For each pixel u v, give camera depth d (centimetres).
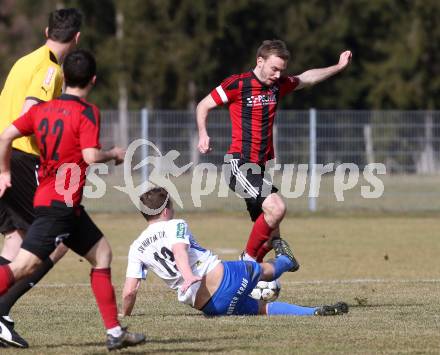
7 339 2423
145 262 2930
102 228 7106
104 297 2303
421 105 15850
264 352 2372
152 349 2416
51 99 2556
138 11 15400
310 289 3838
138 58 15450
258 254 3278
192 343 2505
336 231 6838
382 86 15838
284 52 3272
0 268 2270
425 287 3900
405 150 8594
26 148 2548
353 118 8519
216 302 2948
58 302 3466
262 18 15662
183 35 15475
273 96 3334
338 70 3491
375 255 5288
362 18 16388
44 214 2278
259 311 3039
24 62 2614
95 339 2586
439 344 2484
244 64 15600
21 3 17288
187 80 15438
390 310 3162
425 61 15800
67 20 2602
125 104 15675
